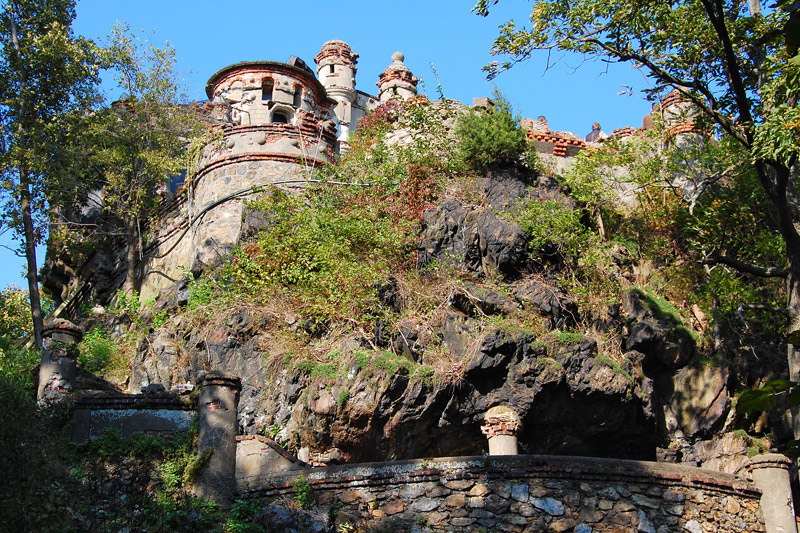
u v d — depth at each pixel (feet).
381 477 51.57
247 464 55.72
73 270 106.63
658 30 62.95
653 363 74.33
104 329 85.92
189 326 74.23
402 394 62.34
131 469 51.52
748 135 59.77
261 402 66.90
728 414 72.02
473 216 78.54
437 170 84.07
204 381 53.78
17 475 43.75
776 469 56.24
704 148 88.63
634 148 87.71
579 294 74.59
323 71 127.75
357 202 83.05
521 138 84.12
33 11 98.17
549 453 66.18
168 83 96.89
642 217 88.07
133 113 96.63
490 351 63.82
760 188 84.17
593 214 85.40
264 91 105.70
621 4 61.77
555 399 64.75
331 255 75.66
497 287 73.36
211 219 89.25
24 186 89.97
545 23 63.31
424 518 50.37
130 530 46.39
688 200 77.25
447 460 52.21
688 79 65.26
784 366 77.46
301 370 65.77
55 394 57.16
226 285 77.51
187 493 50.34
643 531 51.11
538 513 50.72
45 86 94.68
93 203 103.35
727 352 78.48
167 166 93.40
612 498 51.78
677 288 81.92
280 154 91.30
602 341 72.90
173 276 91.97
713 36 62.85
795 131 55.67
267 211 82.99
